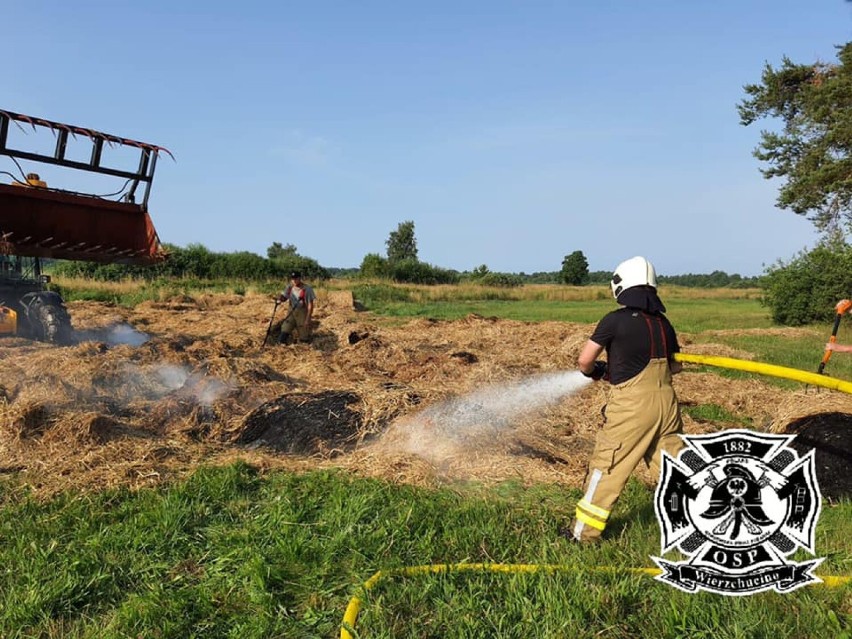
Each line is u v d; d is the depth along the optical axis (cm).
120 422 617
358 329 1495
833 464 499
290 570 369
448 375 959
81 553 379
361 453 575
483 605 327
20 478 496
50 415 598
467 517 437
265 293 3030
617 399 386
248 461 544
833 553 386
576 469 559
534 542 404
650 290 398
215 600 337
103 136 1177
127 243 1266
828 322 2044
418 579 354
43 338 1075
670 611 318
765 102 2881
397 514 438
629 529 420
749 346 1388
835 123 2622
